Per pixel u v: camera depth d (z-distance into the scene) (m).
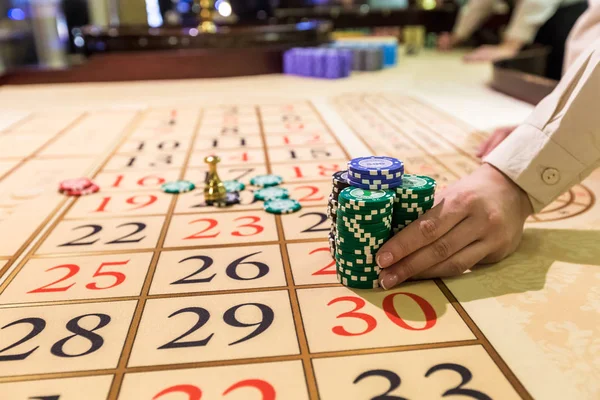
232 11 7.09
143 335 1.00
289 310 1.08
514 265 1.25
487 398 0.83
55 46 6.82
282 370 0.89
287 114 3.07
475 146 2.31
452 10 6.82
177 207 1.68
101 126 2.85
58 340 0.99
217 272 1.25
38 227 1.53
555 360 0.91
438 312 1.06
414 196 1.16
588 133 1.21
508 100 3.32
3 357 0.94
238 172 2.04
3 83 4.23
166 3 6.67
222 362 0.92
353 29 6.90
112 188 1.87
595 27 1.91
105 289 1.18
